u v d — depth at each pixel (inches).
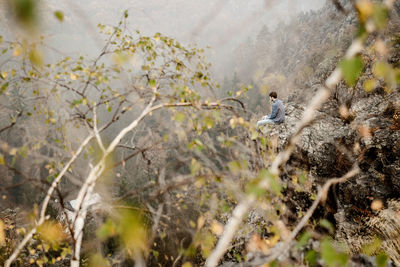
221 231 86.4
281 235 82.9
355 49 41.7
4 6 27.3
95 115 94.1
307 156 237.3
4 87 84.7
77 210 82.4
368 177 203.8
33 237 97.3
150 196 81.3
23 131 87.7
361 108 258.7
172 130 92.5
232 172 78.6
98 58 87.0
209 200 92.6
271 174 59.4
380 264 63.8
